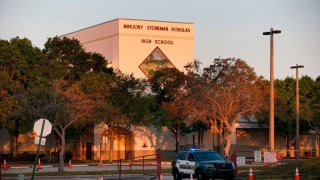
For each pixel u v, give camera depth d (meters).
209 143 92.31
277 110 83.94
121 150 89.25
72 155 87.38
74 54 81.44
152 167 62.09
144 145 89.62
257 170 42.47
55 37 82.25
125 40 92.62
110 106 68.12
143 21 94.06
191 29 97.38
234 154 41.59
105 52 95.56
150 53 94.25
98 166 65.38
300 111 86.94
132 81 78.19
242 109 71.94
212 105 71.88
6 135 87.88
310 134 98.44
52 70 77.19
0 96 71.62
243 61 72.56
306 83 89.88
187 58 96.88
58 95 52.81
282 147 98.69
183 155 39.16
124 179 42.84
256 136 97.19
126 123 74.50
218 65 73.00
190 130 84.38
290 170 38.50
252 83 72.25
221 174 36.56
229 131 72.25
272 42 47.50
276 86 89.81
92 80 72.00
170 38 95.81
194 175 37.44
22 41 76.88
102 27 96.25
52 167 63.88
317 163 39.53
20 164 72.38
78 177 46.84
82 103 53.91
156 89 84.31
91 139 87.00
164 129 91.31
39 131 27.05
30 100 53.62
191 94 73.38
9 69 75.06
